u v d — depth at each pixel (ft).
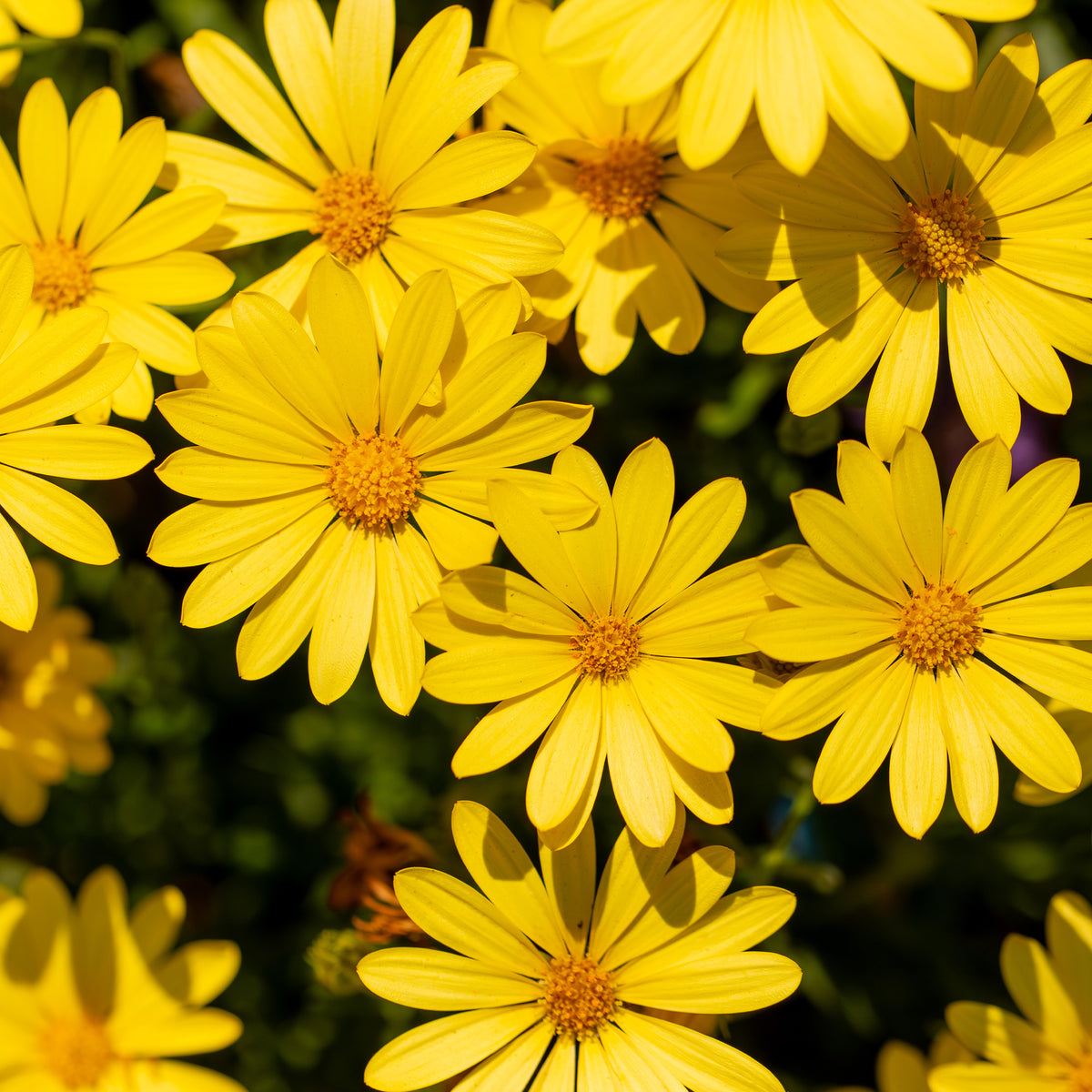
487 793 2.26
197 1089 2.27
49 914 2.27
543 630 2.08
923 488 2.07
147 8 2.41
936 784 2.08
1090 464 2.35
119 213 2.15
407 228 2.13
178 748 2.44
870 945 2.39
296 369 2.08
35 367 2.10
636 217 2.17
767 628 2.05
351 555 2.10
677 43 2.05
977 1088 2.19
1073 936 2.20
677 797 2.09
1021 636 2.10
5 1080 2.26
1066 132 2.10
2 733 2.31
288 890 2.45
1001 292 2.12
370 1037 2.39
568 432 2.09
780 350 2.09
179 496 2.40
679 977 2.11
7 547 2.11
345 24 2.13
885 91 2.03
